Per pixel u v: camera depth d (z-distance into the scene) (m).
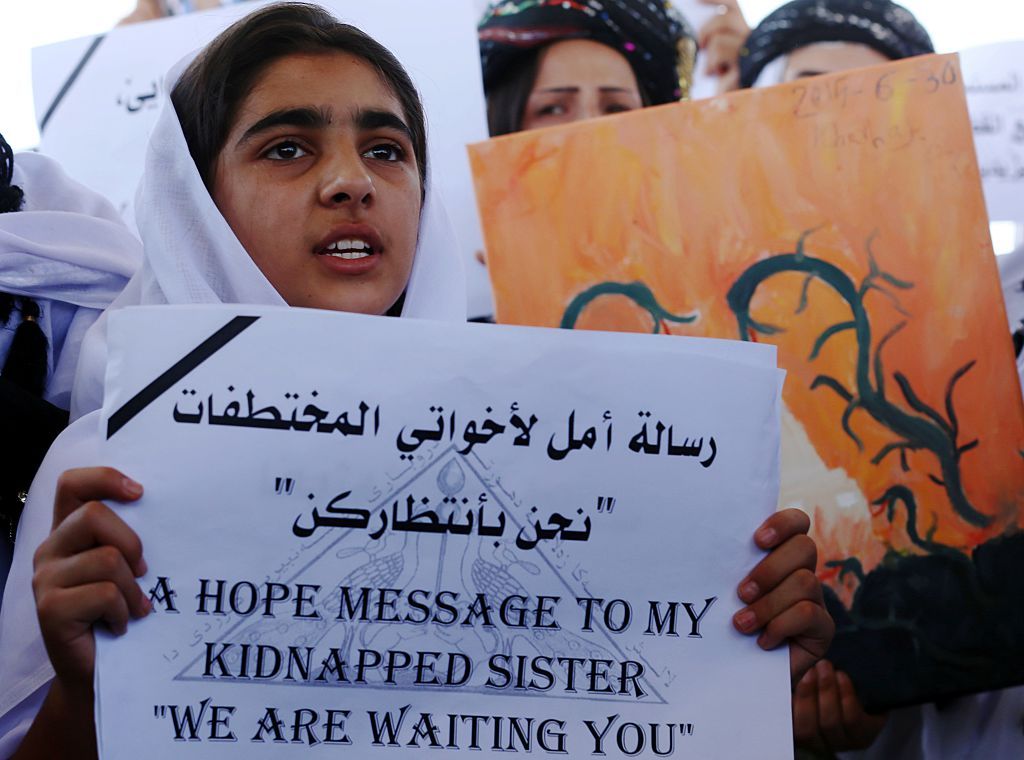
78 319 1.60
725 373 1.08
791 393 1.97
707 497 1.06
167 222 1.32
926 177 2.02
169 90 1.38
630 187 2.08
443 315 1.44
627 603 1.04
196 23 2.29
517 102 2.29
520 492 1.04
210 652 0.98
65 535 0.97
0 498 1.38
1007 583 1.89
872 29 2.38
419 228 1.43
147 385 1.00
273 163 1.28
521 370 1.05
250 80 1.30
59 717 1.04
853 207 2.03
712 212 2.05
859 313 1.99
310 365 1.02
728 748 1.04
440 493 1.03
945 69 2.05
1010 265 2.23
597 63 2.31
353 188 1.25
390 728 1.00
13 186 1.74
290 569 1.00
